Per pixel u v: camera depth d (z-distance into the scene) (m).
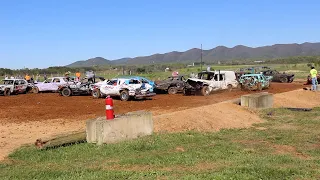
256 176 7.02
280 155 9.02
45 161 8.88
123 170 7.75
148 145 10.16
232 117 14.96
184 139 11.10
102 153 9.45
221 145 10.34
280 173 7.24
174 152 9.49
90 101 25.88
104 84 26.84
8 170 8.07
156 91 31.30
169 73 70.44
